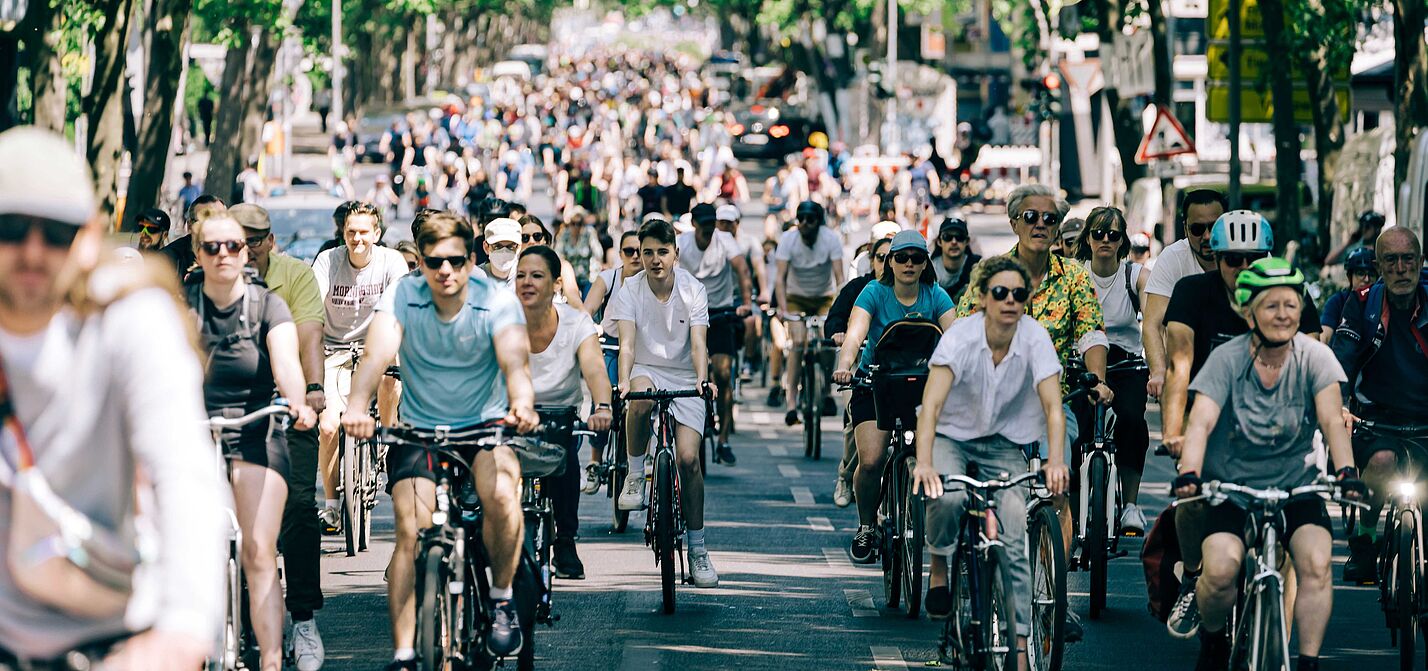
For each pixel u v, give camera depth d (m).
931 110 154.38
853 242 106.00
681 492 24.28
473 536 17.30
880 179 113.38
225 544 16.56
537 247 21.53
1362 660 20.95
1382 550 20.88
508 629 17.38
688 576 24.45
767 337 56.62
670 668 20.17
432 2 122.75
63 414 8.82
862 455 24.53
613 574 26.33
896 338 23.05
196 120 139.38
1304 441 17.06
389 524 31.58
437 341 17.05
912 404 23.00
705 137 155.12
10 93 49.72
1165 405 19.89
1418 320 21.06
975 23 180.75
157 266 9.01
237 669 17.27
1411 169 47.03
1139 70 59.94
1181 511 18.06
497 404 17.41
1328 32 52.75
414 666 16.67
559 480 23.91
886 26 146.75
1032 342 18.59
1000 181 129.12
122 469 9.03
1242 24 54.50
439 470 16.81
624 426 28.98
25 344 8.77
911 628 22.55
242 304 17.48
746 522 31.36
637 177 108.75
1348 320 21.38
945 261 27.75
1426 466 20.97
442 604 16.39
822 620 23.05
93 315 8.80
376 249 27.39
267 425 17.38
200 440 8.85
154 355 8.80
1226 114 57.12
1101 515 23.39
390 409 27.88
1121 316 25.14
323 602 21.73
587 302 34.88
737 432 45.47
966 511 18.72
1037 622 19.42
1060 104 99.69
